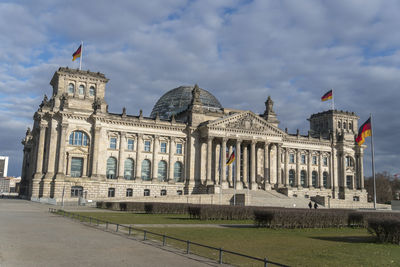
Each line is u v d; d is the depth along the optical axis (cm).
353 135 17575
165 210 7919
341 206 13325
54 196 11425
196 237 4100
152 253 3016
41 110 12850
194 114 13988
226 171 14388
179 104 16400
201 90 17125
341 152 16812
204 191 13262
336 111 17575
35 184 11706
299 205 12369
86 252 2978
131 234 4128
